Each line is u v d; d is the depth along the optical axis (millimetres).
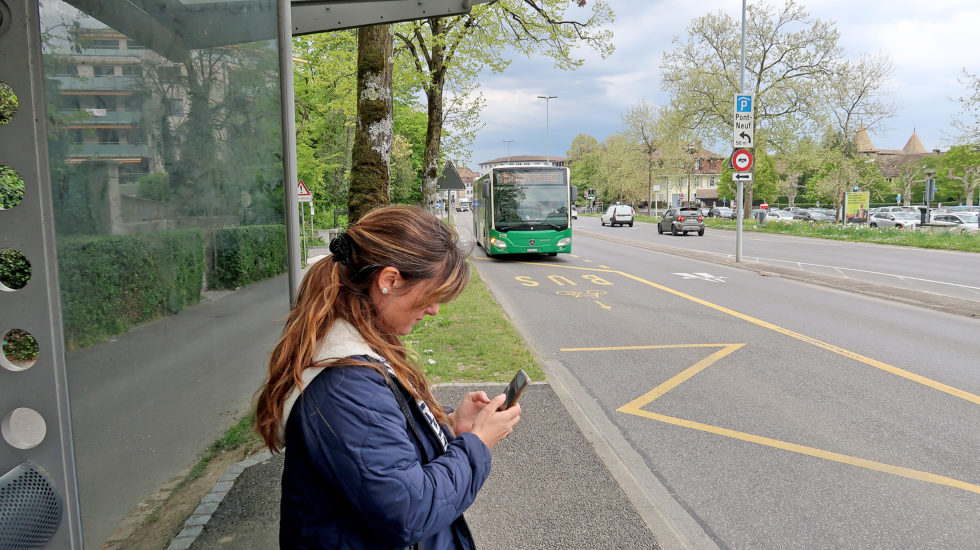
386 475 1089
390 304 1274
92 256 1709
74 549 1614
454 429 1532
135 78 1896
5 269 1511
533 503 3422
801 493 3725
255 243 2568
